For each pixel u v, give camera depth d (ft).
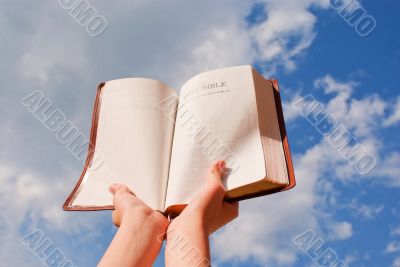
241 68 3.14
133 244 2.47
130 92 3.38
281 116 3.08
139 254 2.44
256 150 2.75
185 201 2.73
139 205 2.69
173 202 2.74
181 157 2.93
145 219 2.61
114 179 3.01
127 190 2.83
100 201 2.91
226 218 2.77
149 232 2.56
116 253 2.40
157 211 2.76
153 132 3.18
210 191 2.62
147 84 3.42
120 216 2.71
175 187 2.81
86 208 2.89
